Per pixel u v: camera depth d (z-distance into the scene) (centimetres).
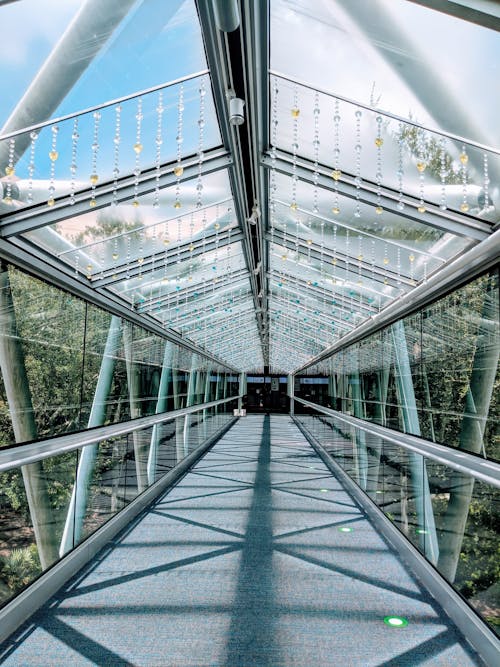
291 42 253
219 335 1273
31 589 281
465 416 410
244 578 330
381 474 473
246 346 1702
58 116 274
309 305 840
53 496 331
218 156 358
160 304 722
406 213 362
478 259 360
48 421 441
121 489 465
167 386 941
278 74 279
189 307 825
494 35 212
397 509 414
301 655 233
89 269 497
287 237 525
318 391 1480
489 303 374
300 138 337
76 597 297
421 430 526
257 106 302
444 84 247
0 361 368
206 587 314
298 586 317
